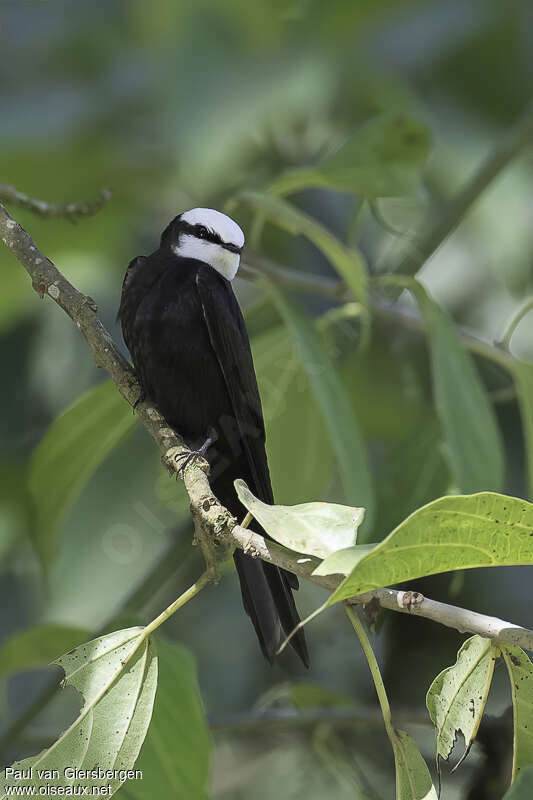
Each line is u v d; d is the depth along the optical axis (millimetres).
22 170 9555
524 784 4137
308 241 9922
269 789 9039
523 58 10133
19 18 9656
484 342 7844
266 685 9398
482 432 6969
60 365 9445
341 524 4352
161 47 9195
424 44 9914
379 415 10102
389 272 9594
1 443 9469
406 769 4430
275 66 8742
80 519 9078
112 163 9484
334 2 9391
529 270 9656
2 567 9305
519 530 3947
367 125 7676
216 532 4922
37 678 9109
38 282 6484
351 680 9312
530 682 4426
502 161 8664
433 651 9148
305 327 7262
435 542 3912
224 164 8930
